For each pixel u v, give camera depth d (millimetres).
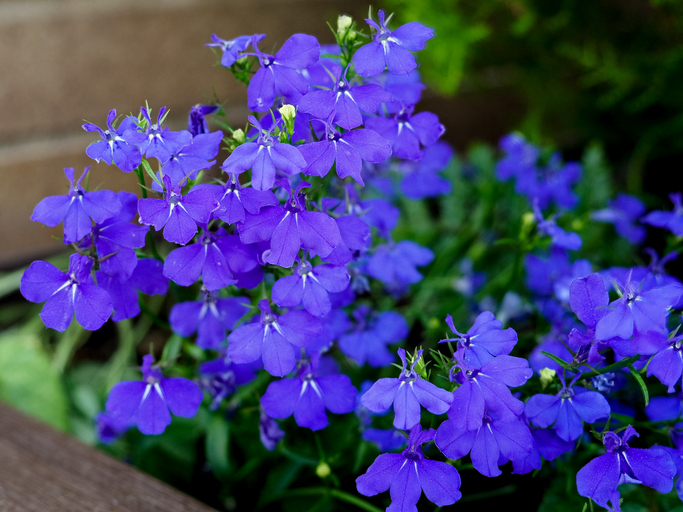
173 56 483
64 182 474
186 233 237
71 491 281
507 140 384
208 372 283
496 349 240
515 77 564
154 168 349
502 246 432
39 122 457
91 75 464
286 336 248
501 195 412
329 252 242
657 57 487
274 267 262
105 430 334
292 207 243
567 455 277
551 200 399
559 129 597
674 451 253
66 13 447
